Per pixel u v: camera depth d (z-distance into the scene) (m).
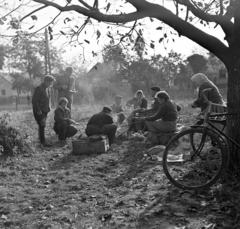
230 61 6.71
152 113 12.50
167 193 6.42
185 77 47.34
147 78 44.53
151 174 7.69
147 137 11.12
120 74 46.00
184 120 15.23
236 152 6.64
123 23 6.58
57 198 6.65
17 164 9.34
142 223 5.29
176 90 47.38
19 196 6.84
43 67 52.56
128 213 5.66
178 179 7.01
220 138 6.59
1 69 59.47
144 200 6.18
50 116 20.16
